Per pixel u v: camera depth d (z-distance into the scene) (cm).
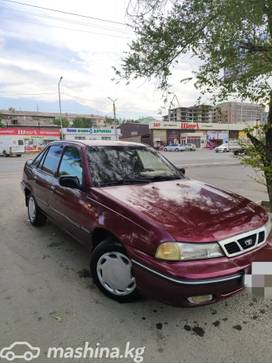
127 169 378
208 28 433
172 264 233
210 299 241
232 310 284
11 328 253
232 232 254
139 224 258
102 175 352
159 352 229
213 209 285
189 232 243
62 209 382
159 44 497
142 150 425
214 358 224
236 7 366
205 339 244
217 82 521
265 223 287
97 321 264
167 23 474
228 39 423
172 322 265
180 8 452
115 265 288
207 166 1759
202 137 6291
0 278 336
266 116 543
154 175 387
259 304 294
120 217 277
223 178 1188
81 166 364
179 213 271
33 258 388
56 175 421
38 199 475
